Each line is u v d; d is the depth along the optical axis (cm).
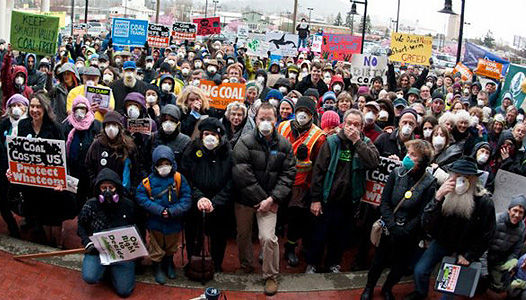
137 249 588
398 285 674
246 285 640
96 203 607
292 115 787
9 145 652
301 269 718
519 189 709
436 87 1758
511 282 637
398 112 936
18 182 664
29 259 647
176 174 620
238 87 835
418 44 1753
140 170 659
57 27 1006
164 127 654
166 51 2027
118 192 600
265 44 1823
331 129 736
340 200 658
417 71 2100
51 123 682
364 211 707
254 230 795
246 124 739
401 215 598
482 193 569
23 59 1409
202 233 617
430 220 571
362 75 1259
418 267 607
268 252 618
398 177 605
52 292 597
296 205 697
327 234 678
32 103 667
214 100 841
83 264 601
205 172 626
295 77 1320
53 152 643
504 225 649
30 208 690
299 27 2505
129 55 1545
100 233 575
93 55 1491
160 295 611
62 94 901
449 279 578
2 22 2091
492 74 1628
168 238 627
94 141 653
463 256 581
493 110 1279
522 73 1303
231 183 634
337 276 675
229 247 773
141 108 706
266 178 625
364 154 636
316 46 2380
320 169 655
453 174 559
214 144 613
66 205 688
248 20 5347
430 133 761
